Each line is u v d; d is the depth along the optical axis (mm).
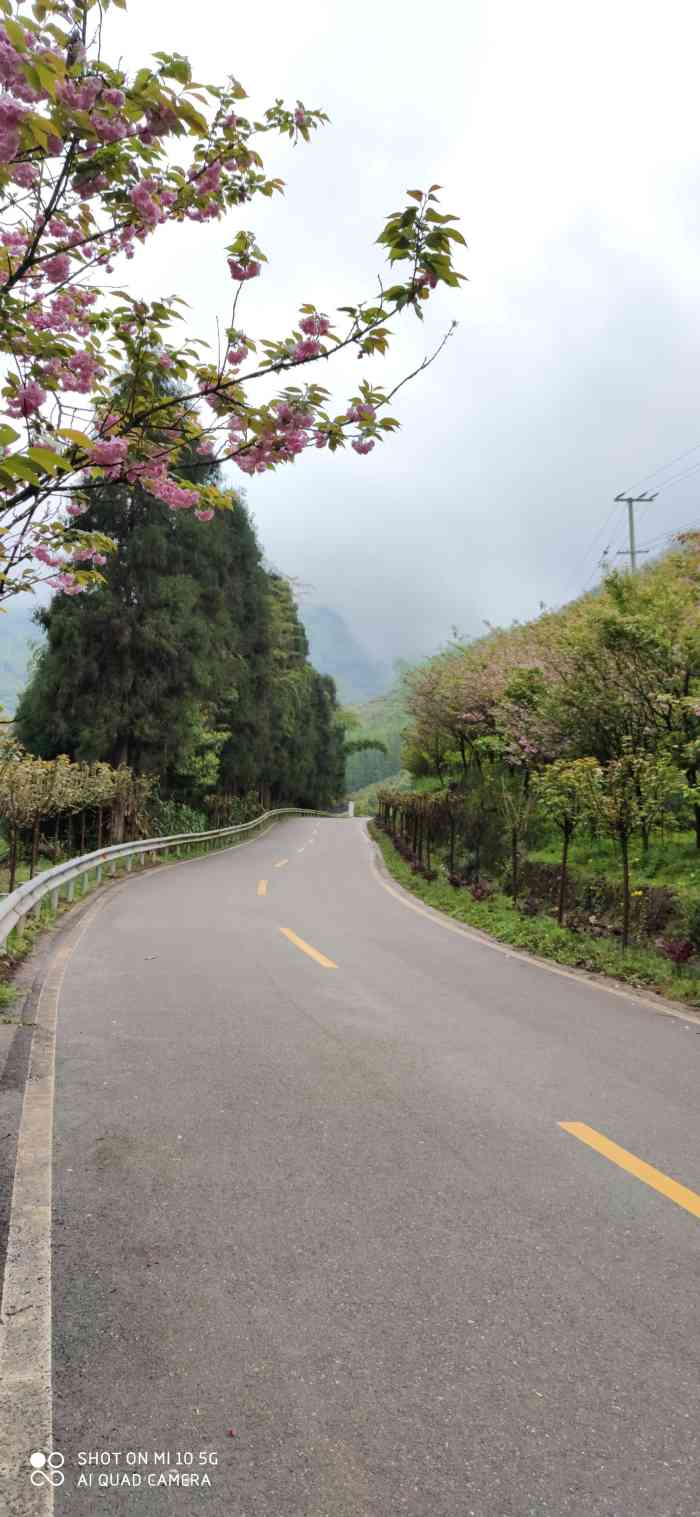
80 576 4484
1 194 3309
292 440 3834
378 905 16531
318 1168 4207
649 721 15852
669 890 12258
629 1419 2510
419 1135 4684
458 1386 2635
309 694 61688
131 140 3336
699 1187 4113
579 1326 2967
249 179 3883
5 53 2441
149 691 24844
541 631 23859
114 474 3953
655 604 15766
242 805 42500
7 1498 2172
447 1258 3398
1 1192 3848
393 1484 2244
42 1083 5316
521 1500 2203
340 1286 3176
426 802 26844
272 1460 2318
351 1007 7688
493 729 26219
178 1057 5949
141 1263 3289
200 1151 4367
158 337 3881
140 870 22375
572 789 12477
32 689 24875
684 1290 3215
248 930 12352
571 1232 3641
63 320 4129
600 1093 5512
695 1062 6344
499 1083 5633
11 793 14797
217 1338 2842
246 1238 3504
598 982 9672
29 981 8391
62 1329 2867
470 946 11930
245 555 33656
